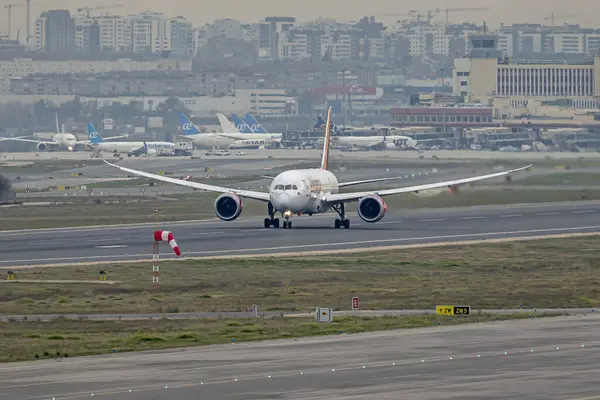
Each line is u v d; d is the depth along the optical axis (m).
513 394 188.38
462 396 187.62
